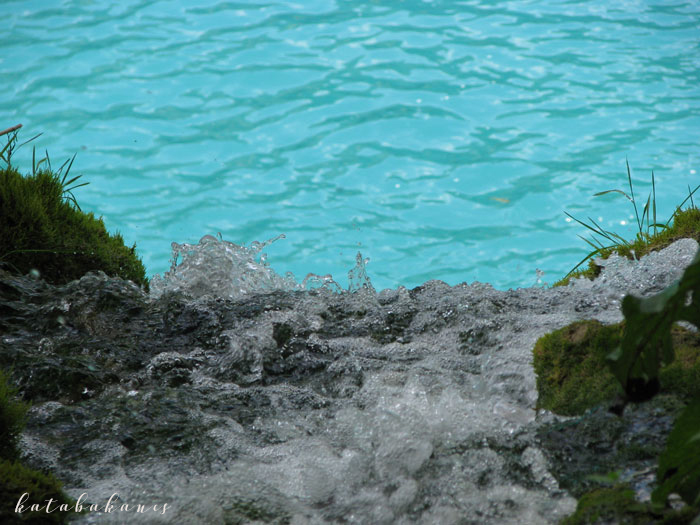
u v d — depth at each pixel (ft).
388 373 30.50
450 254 95.96
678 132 114.01
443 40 143.74
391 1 161.27
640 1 158.92
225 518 22.31
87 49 141.59
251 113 123.65
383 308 38.29
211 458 25.55
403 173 110.83
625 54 135.64
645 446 21.81
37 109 123.75
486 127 118.93
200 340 35.76
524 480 22.62
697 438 15.53
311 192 108.06
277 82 131.54
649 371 17.84
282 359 33.68
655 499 17.78
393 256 96.22
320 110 124.47
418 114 122.62
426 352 33.22
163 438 26.68
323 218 103.19
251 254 49.55
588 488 21.25
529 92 126.41
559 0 161.27
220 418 27.89
